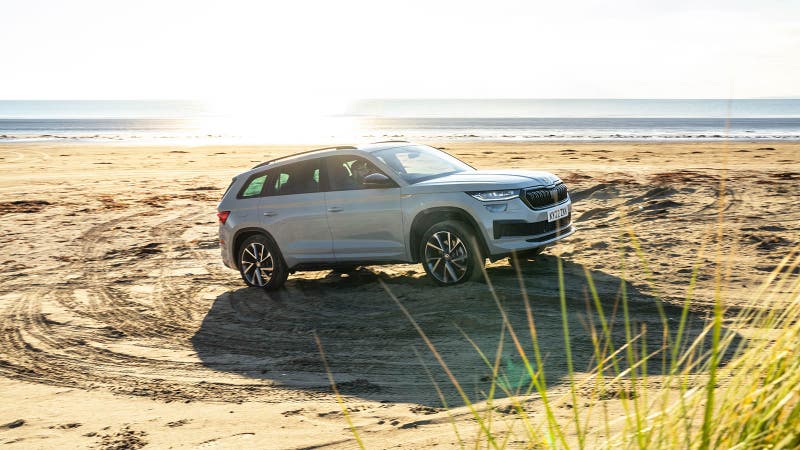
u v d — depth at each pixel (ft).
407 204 25.43
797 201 41.70
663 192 47.24
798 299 7.14
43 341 22.68
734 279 24.02
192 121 531.50
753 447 6.40
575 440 12.11
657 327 19.33
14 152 130.72
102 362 20.26
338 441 13.71
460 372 17.26
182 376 18.66
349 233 26.58
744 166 71.46
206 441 14.17
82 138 211.61
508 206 24.29
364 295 25.80
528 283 24.93
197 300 27.09
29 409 16.74
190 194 62.54
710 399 6.18
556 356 17.69
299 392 16.87
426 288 25.49
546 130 260.83
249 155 114.01
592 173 65.05
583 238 33.19
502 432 13.17
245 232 28.78
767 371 6.77
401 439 13.51
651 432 6.93
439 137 194.59
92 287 30.04
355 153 27.14
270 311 24.89
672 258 28.04
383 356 19.07
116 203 57.67
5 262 36.52
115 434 14.87
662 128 277.85
